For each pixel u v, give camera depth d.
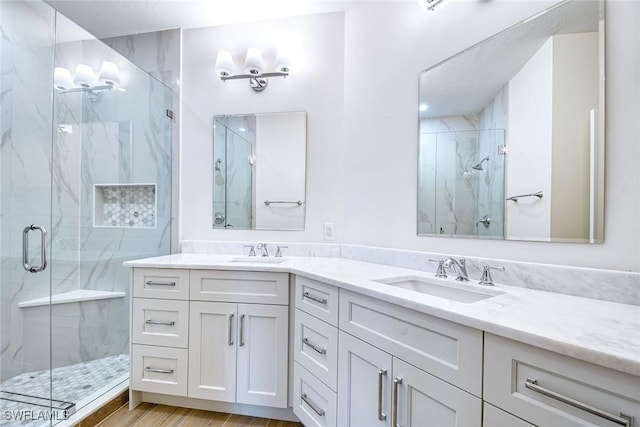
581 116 0.98
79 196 2.11
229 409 1.58
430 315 0.82
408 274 1.32
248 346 1.50
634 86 0.88
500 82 1.21
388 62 1.67
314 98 1.98
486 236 1.24
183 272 1.55
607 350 0.53
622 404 0.51
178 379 1.54
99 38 2.24
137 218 2.18
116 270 2.10
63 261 2.02
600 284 0.92
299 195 1.99
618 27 0.91
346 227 1.88
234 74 2.09
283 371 1.46
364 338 1.05
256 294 1.50
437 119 1.44
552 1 1.07
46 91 1.95
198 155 2.13
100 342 2.00
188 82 2.15
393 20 1.66
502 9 1.22
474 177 1.30
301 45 2.00
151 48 2.20
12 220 1.80
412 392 0.87
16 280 1.80
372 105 1.75
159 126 2.15
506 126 1.19
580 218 0.98
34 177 1.89
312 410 1.30
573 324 0.67
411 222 1.54
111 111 2.16
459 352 0.75
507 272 1.13
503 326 0.66
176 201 2.14
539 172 1.08
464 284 1.15
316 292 1.31
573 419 0.56
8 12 1.79
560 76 1.03
